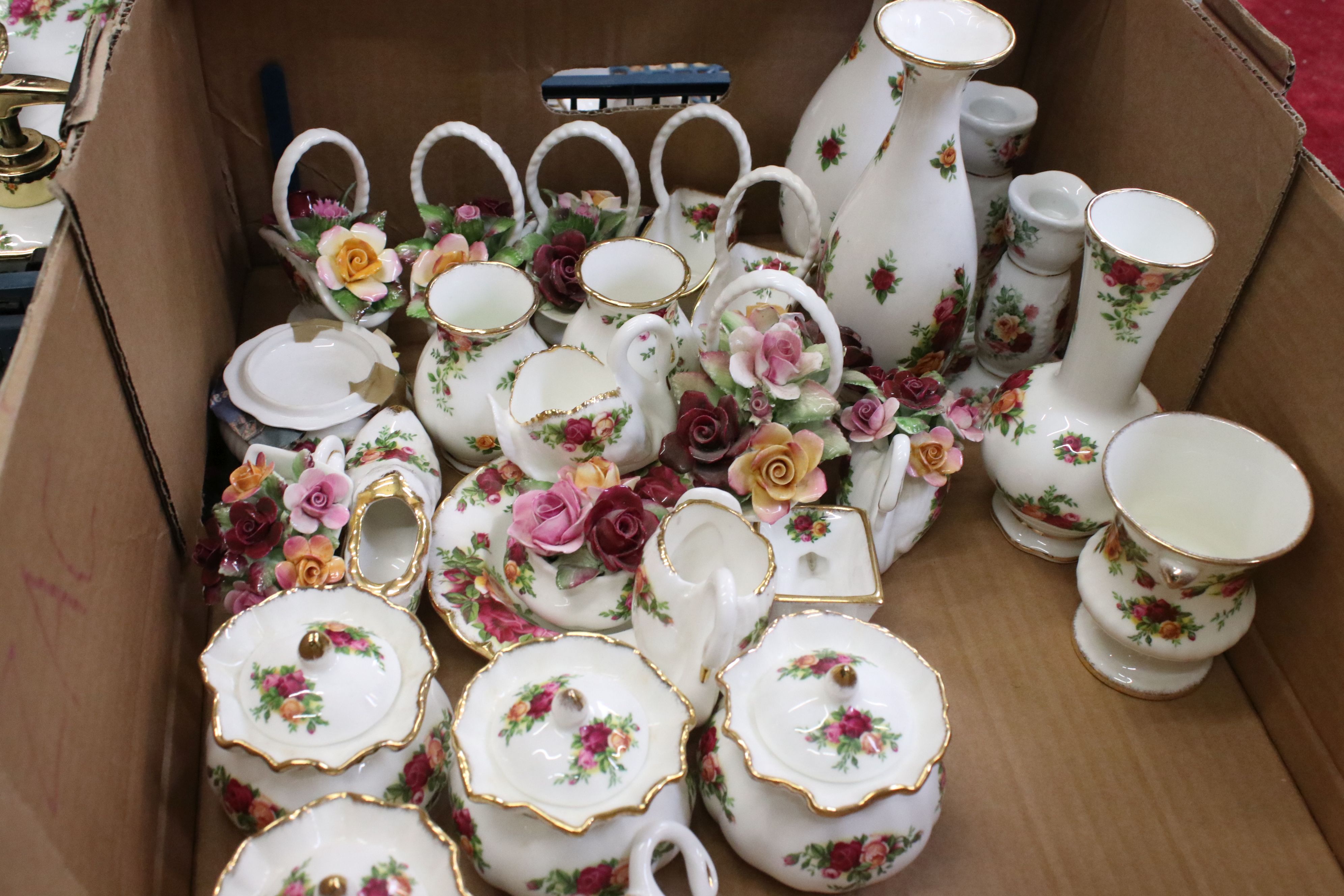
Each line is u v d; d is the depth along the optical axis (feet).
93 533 2.07
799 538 2.79
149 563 2.45
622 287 3.10
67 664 1.84
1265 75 2.68
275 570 2.57
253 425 3.01
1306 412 2.57
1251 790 2.61
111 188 2.33
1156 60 3.12
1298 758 2.61
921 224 2.95
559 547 2.55
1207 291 2.94
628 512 2.56
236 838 2.38
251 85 3.42
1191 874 2.45
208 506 3.02
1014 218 3.12
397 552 2.84
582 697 2.10
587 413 2.70
